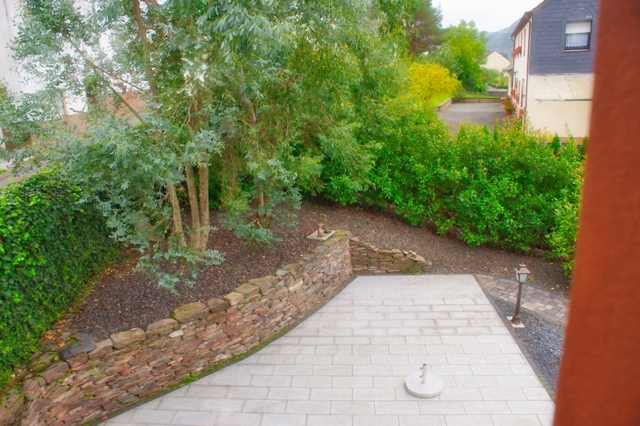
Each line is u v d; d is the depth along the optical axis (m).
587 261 0.75
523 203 9.58
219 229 8.69
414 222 10.45
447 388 5.81
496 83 50.84
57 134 5.39
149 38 6.46
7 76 10.57
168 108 5.68
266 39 5.77
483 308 7.72
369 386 5.91
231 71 6.15
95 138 5.19
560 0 18.53
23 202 5.24
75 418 5.11
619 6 0.65
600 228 0.71
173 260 6.32
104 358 5.31
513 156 9.79
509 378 5.96
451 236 10.43
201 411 5.54
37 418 4.62
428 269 9.11
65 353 5.07
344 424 5.29
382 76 9.60
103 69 6.12
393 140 10.62
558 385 0.84
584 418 0.78
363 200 11.07
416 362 6.36
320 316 7.68
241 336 6.68
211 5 5.29
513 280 8.73
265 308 6.96
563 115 18.94
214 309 6.24
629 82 0.64
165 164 5.43
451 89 21.47
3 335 4.66
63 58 5.84
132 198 6.29
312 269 7.85
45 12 5.70
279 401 5.69
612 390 0.73
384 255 9.10
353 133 9.85
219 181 8.82
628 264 0.68
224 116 6.59
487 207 9.53
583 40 18.80
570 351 0.81
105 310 5.95
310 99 7.86
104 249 6.87
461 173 9.70
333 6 7.00
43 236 5.38
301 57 7.22
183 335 5.98
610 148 0.68
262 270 7.40
